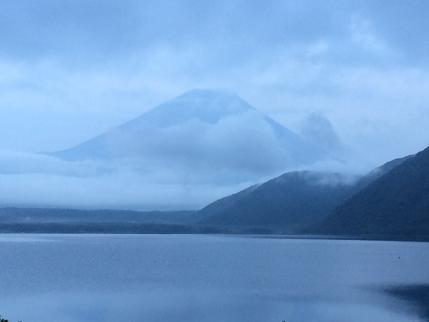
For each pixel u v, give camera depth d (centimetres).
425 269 9881
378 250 14888
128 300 6153
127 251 15875
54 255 14250
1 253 14800
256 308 5528
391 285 7500
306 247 16875
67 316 5188
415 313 5244
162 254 14588
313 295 6500
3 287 7438
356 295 6412
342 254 13600
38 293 6812
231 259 12700
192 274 9244
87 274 9381
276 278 8500
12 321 4903
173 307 5616
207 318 5062
